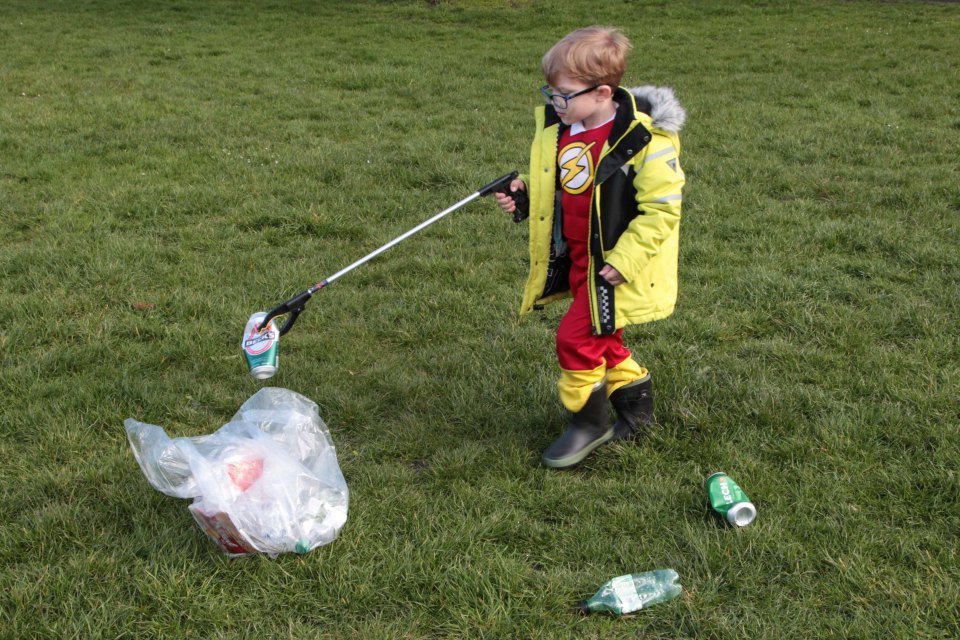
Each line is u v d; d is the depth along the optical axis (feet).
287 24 50.62
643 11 54.19
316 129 27.63
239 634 8.13
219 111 29.53
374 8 56.29
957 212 19.44
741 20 51.34
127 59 39.47
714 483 9.55
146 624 8.23
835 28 47.88
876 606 8.26
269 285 15.85
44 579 8.60
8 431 11.18
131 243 17.49
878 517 9.53
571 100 9.33
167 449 9.45
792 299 15.12
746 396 11.87
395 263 16.83
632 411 10.98
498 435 11.28
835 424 11.14
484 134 26.96
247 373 12.80
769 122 28.09
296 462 9.55
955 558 8.82
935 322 13.98
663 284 9.95
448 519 9.59
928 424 11.05
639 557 8.98
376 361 13.33
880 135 26.03
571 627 8.21
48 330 13.84
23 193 20.68
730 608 8.36
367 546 9.14
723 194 20.94
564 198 9.96
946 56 39.14
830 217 19.48
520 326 14.30
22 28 47.93
